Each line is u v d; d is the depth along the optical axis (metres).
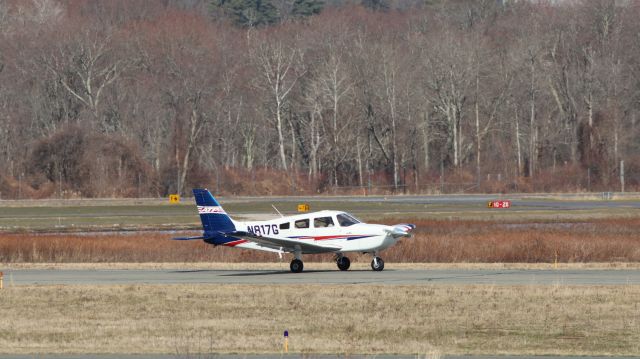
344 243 133.88
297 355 76.50
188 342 82.06
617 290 108.31
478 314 94.31
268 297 106.50
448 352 77.56
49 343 82.56
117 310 100.00
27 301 107.12
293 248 136.12
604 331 85.69
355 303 101.38
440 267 144.25
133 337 84.88
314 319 92.69
